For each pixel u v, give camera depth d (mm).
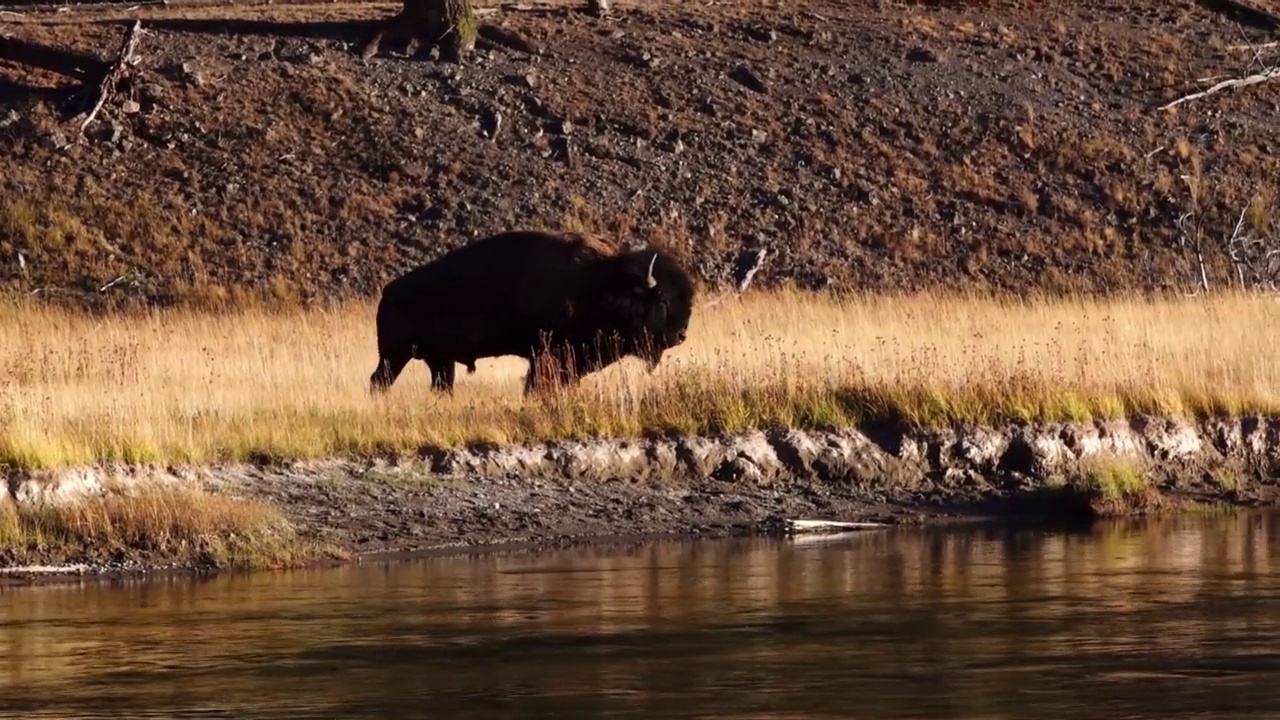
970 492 72750
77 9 173125
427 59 159750
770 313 110188
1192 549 60438
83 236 137750
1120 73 170875
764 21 173000
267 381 77875
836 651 42594
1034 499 71875
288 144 148750
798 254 142875
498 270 79188
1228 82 168625
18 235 137500
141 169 145125
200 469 65188
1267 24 181375
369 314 117312
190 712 36906
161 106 150750
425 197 144125
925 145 157375
